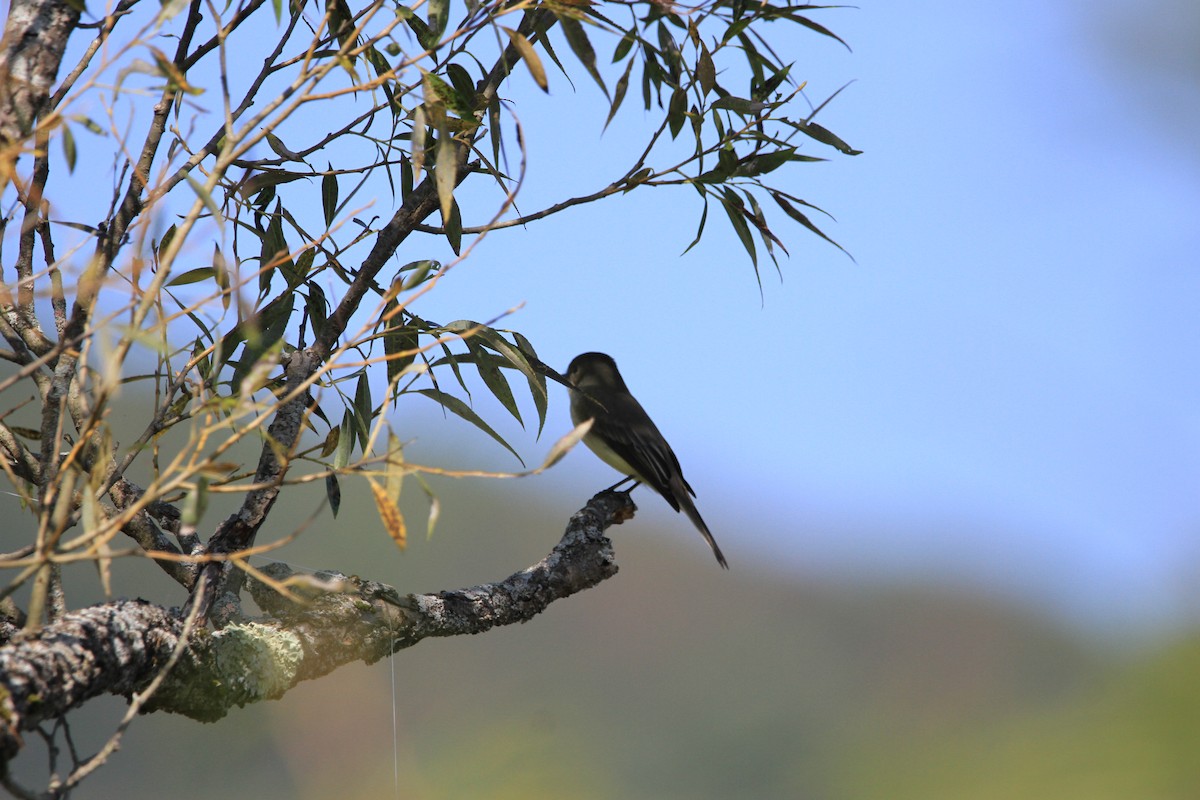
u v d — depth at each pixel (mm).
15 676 4480
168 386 6039
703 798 28031
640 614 42125
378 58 7027
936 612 41938
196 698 5789
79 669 4809
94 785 18750
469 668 29344
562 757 21719
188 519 4762
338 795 14320
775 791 28234
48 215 6500
